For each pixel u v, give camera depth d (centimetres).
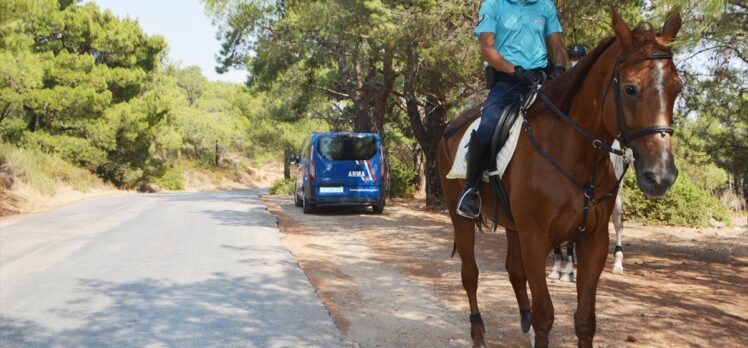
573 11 1080
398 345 501
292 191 3925
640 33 323
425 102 2203
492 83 453
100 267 849
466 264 503
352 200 1744
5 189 2180
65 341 505
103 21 3788
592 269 374
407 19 1370
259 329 543
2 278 770
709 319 575
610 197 374
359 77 2528
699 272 893
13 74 2628
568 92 377
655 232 1489
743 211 2434
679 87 309
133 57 3888
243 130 6425
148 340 509
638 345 484
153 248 1038
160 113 4019
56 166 3139
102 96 3425
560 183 370
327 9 1686
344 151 1756
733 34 501
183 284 734
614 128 331
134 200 2531
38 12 1853
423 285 747
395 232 1333
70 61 3384
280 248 1048
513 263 495
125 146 4019
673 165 297
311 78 2844
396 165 3056
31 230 1316
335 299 667
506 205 416
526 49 444
